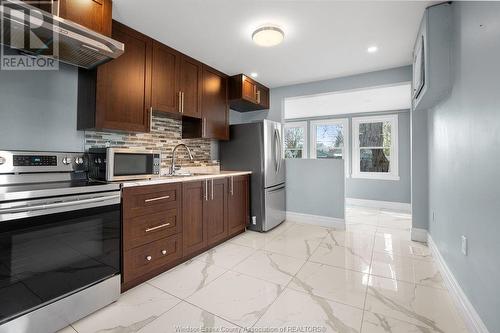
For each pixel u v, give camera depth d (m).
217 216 2.84
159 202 2.14
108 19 1.82
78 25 1.55
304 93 3.84
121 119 2.13
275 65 3.15
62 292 1.50
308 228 3.63
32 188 1.50
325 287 1.97
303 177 3.92
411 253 2.69
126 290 1.92
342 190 3.65
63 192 1.50
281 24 2.22
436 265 2.38
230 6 1.95
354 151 5.95
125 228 1.87
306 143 6.50
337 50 2.73
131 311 1.67
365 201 5.82
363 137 5.91
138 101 2.28
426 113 3.03
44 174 1.86
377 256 2.60
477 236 1.46
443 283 2.05
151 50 2.42
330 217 3.71
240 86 3.43
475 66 1.50
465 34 1.65
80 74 2.11
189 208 2.46
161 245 2.16
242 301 1.78
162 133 2.89
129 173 2.02
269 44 2.38
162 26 2.23
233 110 4.20
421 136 3.07
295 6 1.96
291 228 3.63
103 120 2.00
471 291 1.53
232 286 1.98
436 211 2.52
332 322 1.55
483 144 1.39
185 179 2.38
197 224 2.55
